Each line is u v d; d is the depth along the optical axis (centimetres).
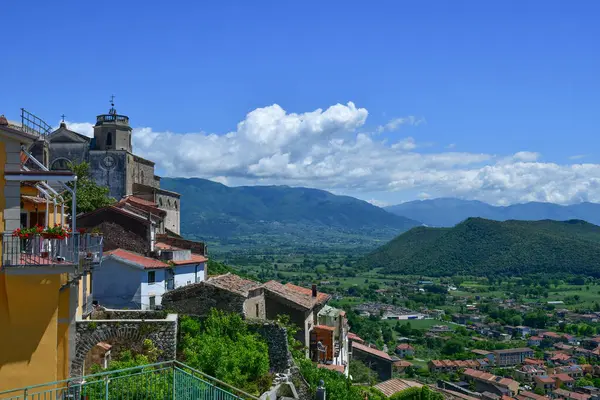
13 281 2128
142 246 5275
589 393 13675
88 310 3544
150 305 4722
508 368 15900
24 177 2162
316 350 5069
